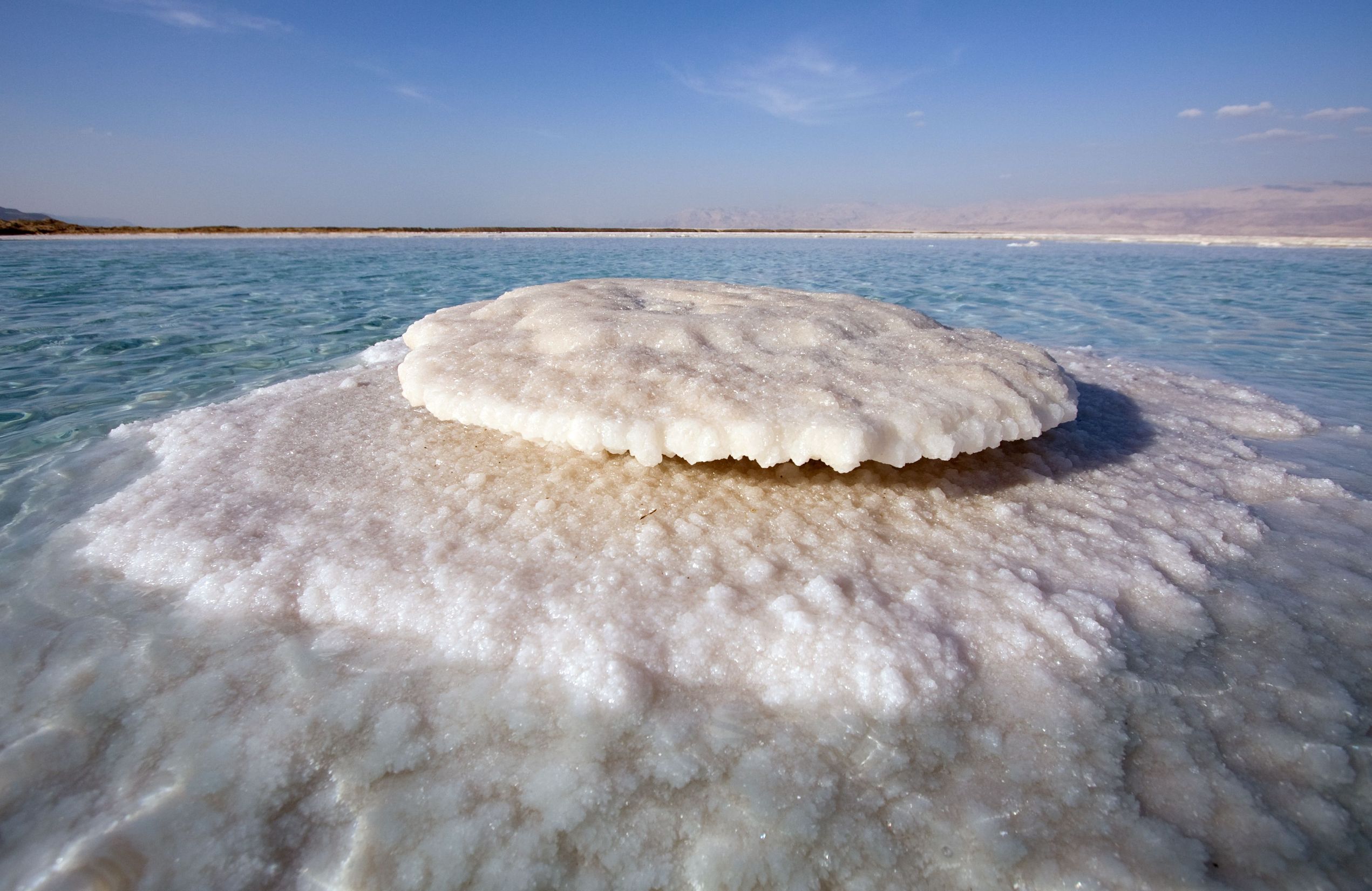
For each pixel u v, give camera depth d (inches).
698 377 95.5
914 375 100.6
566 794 50.3
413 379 108.3
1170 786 50.9
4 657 64.9
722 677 62.6
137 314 262.2
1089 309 307.1
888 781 51.7
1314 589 76.1
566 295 141.5
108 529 87.7
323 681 61.7
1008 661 64.5
